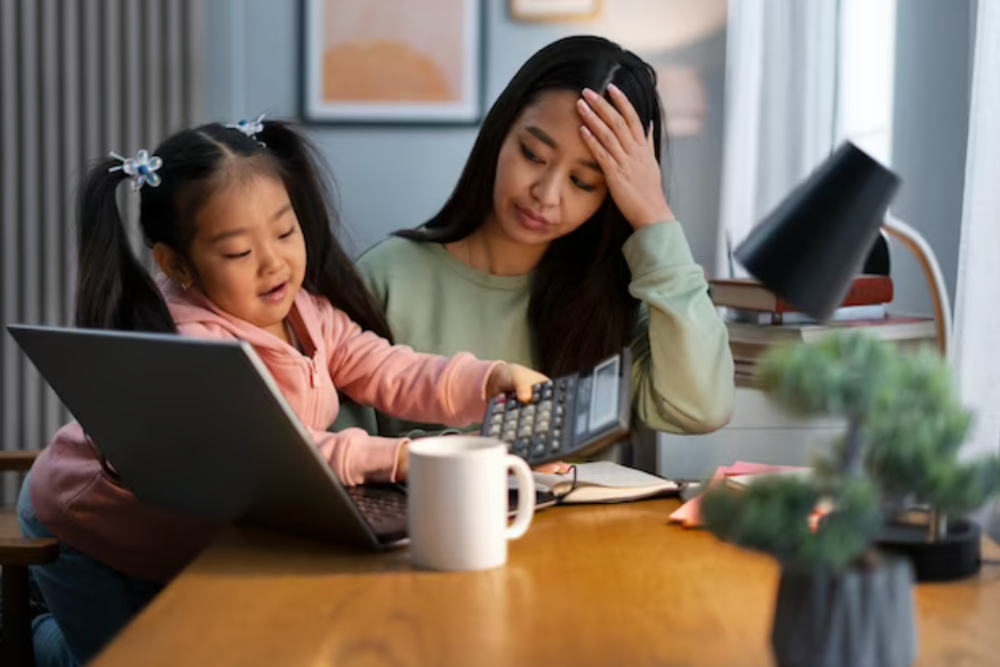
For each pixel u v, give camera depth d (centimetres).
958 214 240
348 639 87
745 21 275
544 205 158
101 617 154
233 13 315
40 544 133
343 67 314
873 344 79
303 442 102
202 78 312
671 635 88
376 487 132
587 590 99
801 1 263
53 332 115
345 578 103
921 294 247
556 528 120
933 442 77
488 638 87
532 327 173
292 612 93
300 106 316
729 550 111
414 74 314
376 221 317
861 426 77
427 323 174
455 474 104
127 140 314
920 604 94
